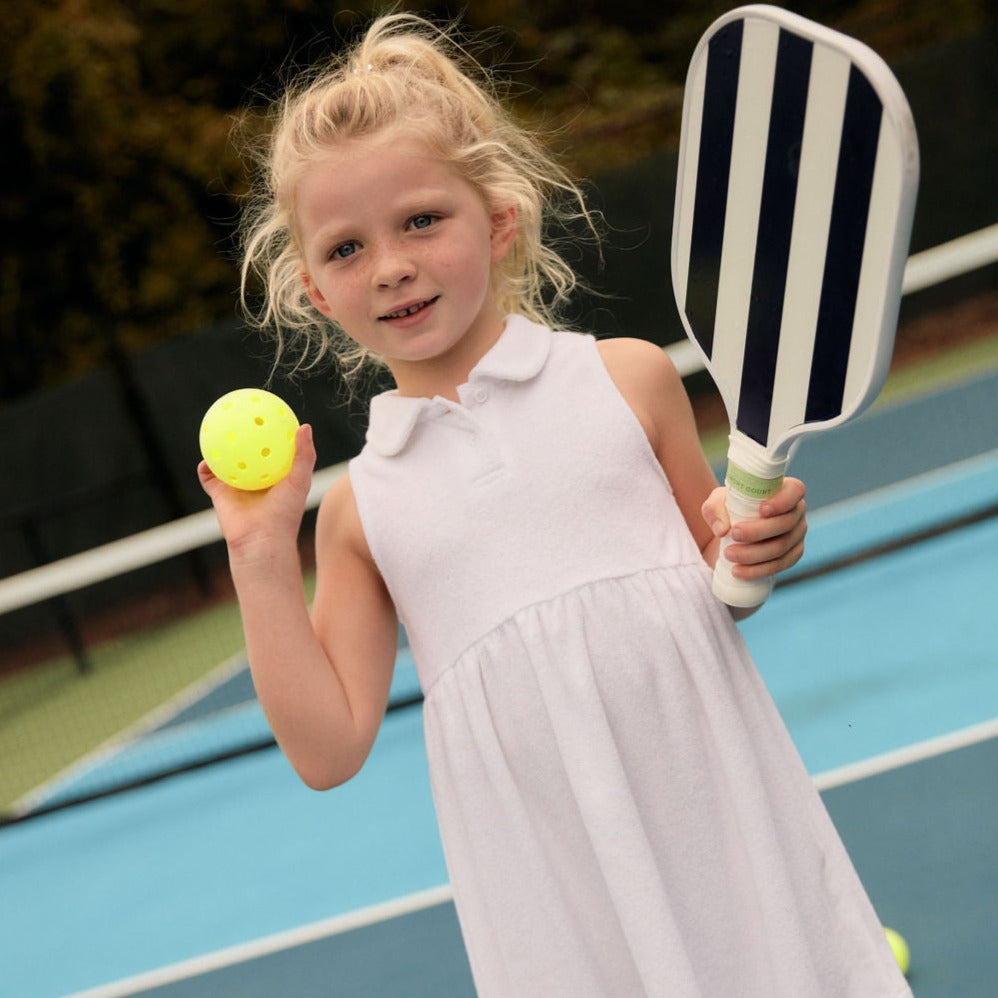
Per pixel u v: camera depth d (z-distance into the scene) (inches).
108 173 534.9
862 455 351.3
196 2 530.9
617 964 73.2
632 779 72.2
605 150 517.7
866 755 162.7
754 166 61.2
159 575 415.2
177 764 267.6
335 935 157.8
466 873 76.4
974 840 135.3
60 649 412.5
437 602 74.8
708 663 72.8
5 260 533.0
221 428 70.6
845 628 211.6
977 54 404.8
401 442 75.7
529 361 75.7
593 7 548.7
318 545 80.9
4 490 424.2
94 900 195.0
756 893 71.5
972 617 201.8
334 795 206.7
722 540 70.9
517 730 72.9
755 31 59.6
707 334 66.6
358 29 526.9
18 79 528.4
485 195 75.5
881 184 54.6
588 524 73.3
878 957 74.1
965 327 432.8
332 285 72.0
